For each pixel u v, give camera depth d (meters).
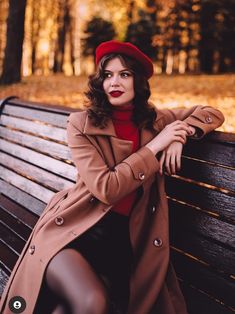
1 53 28.03
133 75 2.11
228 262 1.98
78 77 18.44
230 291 1.96
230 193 2.01
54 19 29.33
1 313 2.07
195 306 2.08
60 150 3.22
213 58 21.05
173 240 2.25
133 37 20.97
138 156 1.99
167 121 2.30
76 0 29.78
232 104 7.30
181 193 2.25
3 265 2.55
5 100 4.26
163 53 23.72
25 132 3.76
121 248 2.09
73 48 30.98
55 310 1.84
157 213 2.08
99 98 2.12
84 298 1.74
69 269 1.85
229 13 16.95
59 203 2.28
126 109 2.16
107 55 2.12
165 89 10.75
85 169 2.03
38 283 1.93
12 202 3.58
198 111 2.21
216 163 2.08
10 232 3.02
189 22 19.50
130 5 26.33
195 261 2.15
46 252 1.98
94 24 22.64
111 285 2.10
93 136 2.09
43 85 13.27
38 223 2.27
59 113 3.31
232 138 2.04
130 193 2.09
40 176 3.39
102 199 1.97
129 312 2.02
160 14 23.20
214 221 2.06
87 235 2.04
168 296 2.03
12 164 3.84
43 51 32.91
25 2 13.87
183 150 2.24
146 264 2.02
